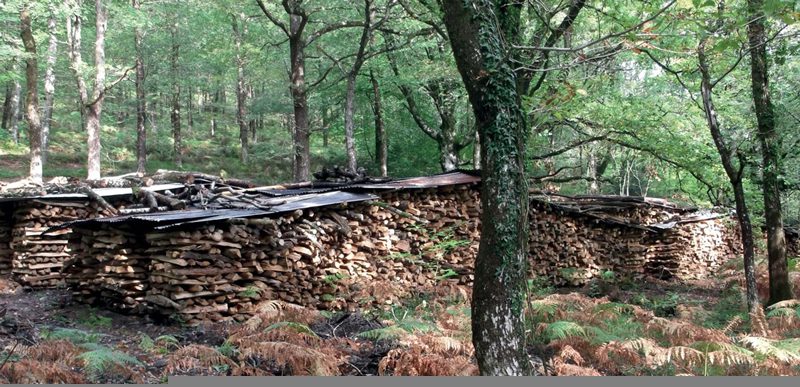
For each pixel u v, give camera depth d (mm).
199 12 23734
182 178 11258
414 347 5379
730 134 13469
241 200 9016
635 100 14664
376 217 9789
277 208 8320
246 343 5363
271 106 25250
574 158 25641
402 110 25109
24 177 24422
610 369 6043
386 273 9805
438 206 11055
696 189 21531
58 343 5324
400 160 25391
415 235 10469
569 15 10086
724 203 18781
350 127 17203
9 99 34031
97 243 8305
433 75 18719
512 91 4371
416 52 20000
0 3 17312
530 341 6707
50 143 31203
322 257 8852
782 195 15180
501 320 4227
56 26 24594
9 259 11414
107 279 8250
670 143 14086
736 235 20172
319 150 33188
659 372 5945
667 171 21453
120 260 8023
